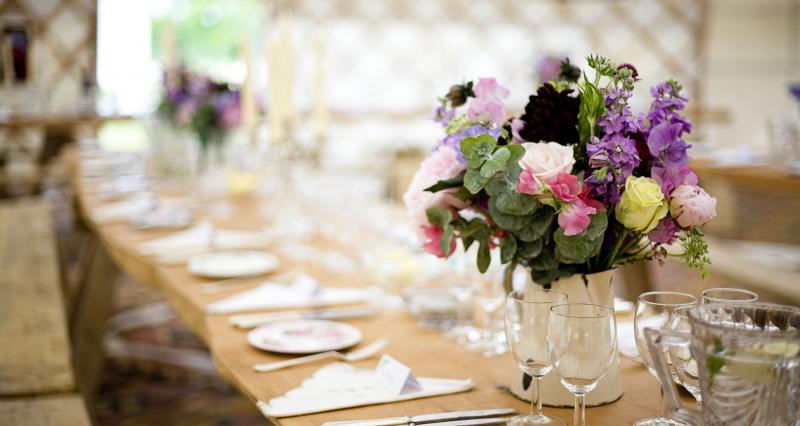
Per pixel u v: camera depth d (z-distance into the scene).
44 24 7.92
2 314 2.42
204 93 3.53
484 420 1.10
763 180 2.96
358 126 8.29
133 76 9.20
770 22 8.80
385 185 4.87
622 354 1.38
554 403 1.16
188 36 12.41
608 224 1.14
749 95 8.89
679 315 1.00
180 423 2.74
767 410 0.87
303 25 8.24
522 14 8.91
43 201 4.58
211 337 1.53
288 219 2.53
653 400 1.18
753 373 0.86
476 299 1.52
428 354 1.42
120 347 3.61
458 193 1.18
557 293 1.14
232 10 12.52
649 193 1.06
